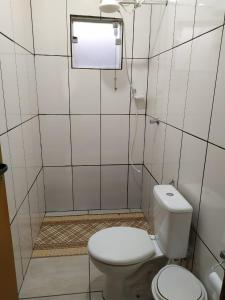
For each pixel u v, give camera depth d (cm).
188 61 136
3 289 110
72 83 219
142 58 221
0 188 108
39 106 220
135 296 150
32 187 195
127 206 258
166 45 172
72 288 161
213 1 108
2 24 130
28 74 188
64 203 250
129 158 245
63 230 222
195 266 132
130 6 207
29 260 183
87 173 244
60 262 183
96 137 235
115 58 230
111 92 226
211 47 111
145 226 229
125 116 233
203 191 121
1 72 128
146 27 214
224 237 103
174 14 156
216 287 99
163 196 138
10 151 140
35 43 205
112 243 143
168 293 109
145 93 229
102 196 253
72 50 217
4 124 131
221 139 104
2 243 110
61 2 200
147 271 147
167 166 174
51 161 236
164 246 137
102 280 168
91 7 204
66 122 228
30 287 161
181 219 126
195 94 128
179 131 150
